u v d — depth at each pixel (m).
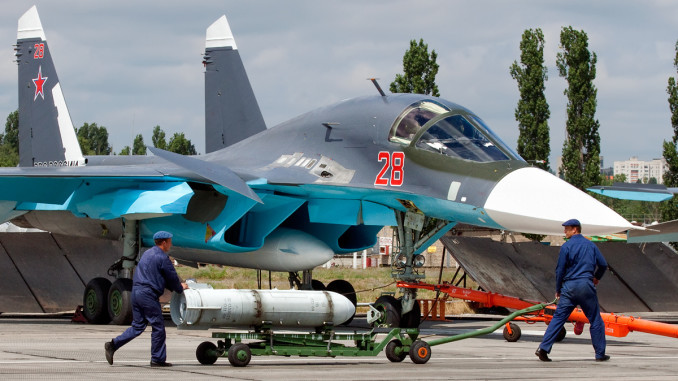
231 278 102.06
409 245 42.31
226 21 60.69
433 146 40.19
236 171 43.06
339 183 41.75
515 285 51.91
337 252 47.88
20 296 51.00
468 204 37.75
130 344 32.09
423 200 39.69
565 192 36.41
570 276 28.02
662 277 57.00
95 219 47.06
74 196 44.62
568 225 28.41
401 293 42.50
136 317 24.59
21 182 43.94
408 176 40.34
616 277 56.59
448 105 41.78
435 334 40.59
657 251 58.22
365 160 42.16
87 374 22.36
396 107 42.44
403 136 41.25
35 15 61.12
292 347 26.06
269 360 27.27
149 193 42.25
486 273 51.00
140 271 24.67
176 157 37.19
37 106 60.50
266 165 45.12
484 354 31.00
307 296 26.52
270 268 45.91
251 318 25.59
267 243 44.91
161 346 24.59
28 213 53.19
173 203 41.06
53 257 54.31
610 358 29.92
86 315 44.66
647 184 52.94
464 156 39.31
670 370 26.03
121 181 44.06
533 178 37.28
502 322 28.14
